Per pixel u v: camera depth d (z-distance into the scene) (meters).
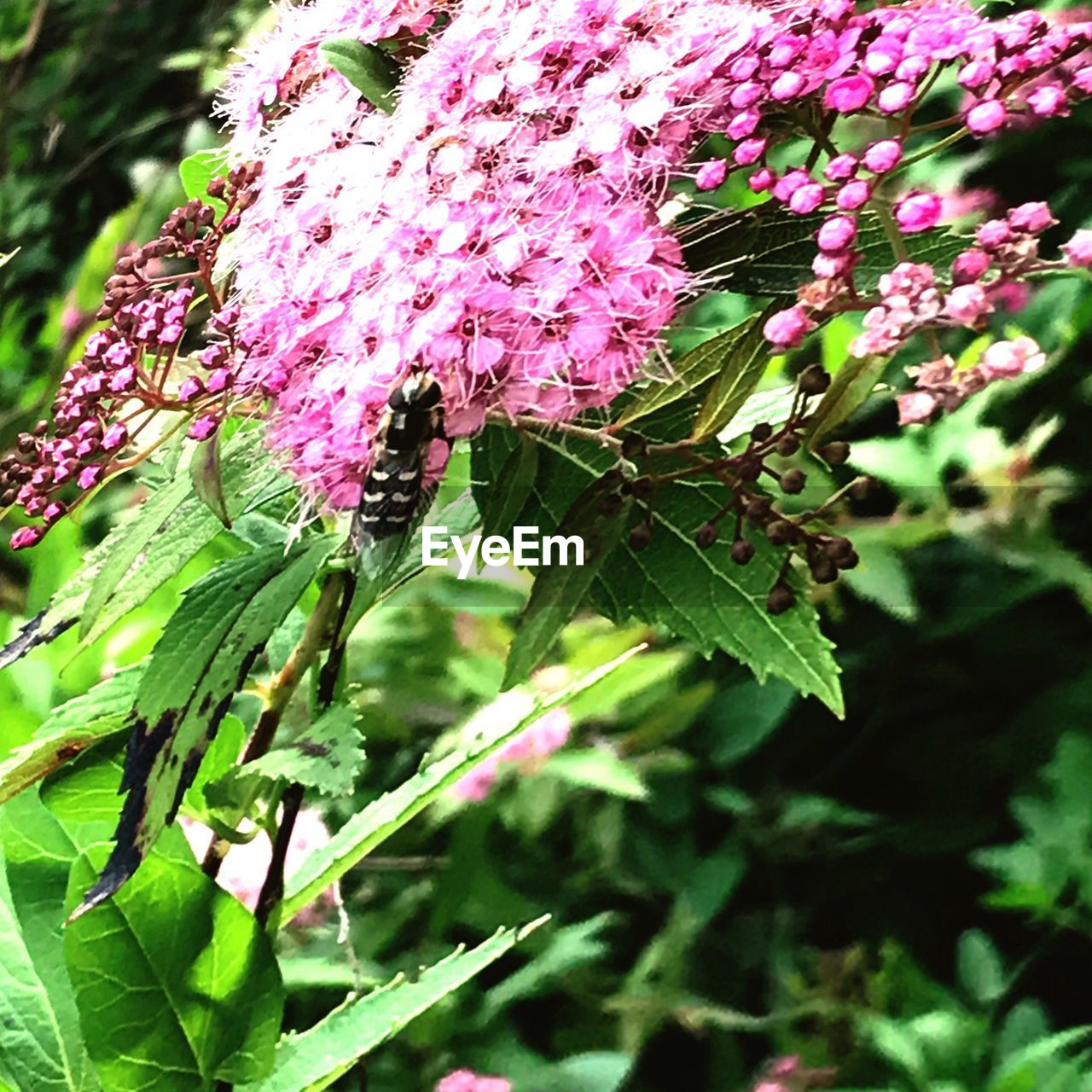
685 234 0.20
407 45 0.20
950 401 0.17
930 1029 0.36
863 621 0.52
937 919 0.51
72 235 0.70
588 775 0.39
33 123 0.71
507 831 0.49
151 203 0.48
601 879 0.49
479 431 0.19
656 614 0.19
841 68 0.18
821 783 0.54
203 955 0.20
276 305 0.19
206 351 0.20
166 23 0.71
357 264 0.19
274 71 0.20
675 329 0.20
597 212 0.19
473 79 0.19
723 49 0.19
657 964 0.45
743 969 0.50
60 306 0.56
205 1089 0.20
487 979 0.45
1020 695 0.52
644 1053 0.49
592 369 0.19
